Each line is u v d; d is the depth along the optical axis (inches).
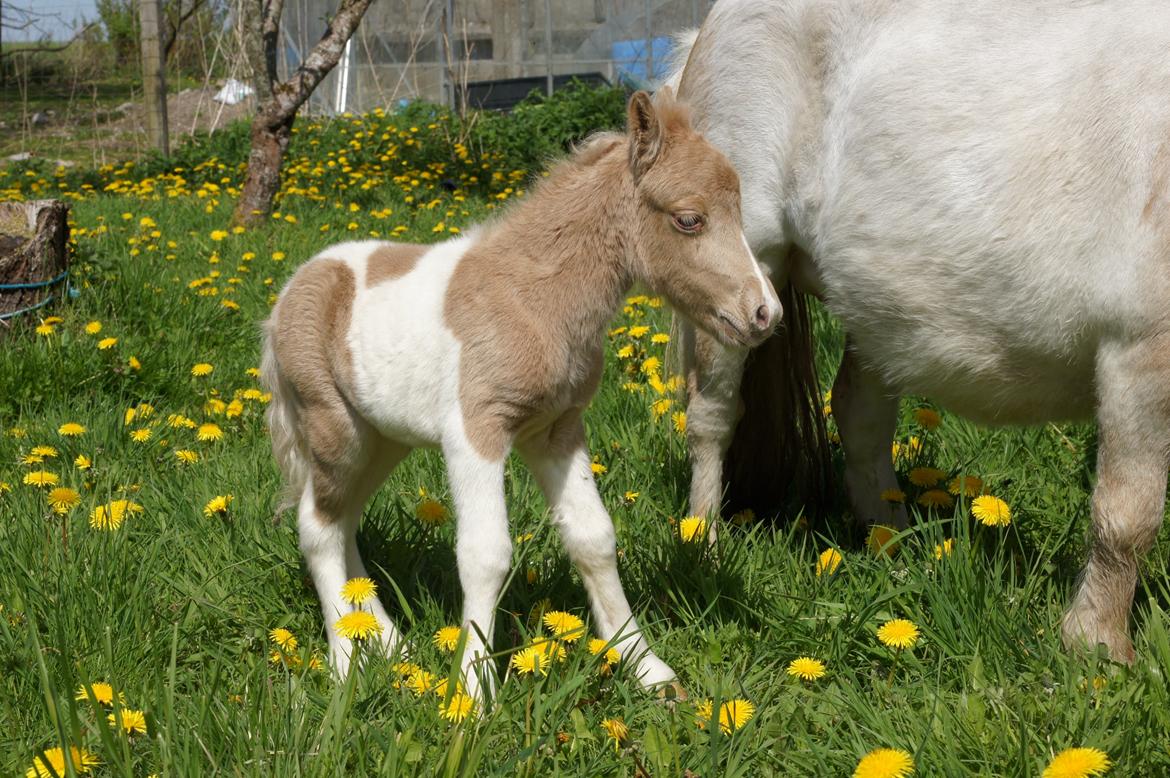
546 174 122.9
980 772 100.2
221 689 115.8
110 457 183.0
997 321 134.6
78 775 93.9
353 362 122.3
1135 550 124.1
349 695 103.5
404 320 118.9
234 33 667.4
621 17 746.2
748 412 170.4
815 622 128.3
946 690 117.3
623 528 153.6
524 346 113.6
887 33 143.0
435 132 538.0
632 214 116.4
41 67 872.9
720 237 114.0
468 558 113.4
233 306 261.6
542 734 105.7
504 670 121.2
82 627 121.5
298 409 130.8
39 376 215.2
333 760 98.8
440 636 114.8
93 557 134.7
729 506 174.1
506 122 559.8
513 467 171.5
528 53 757.9
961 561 129.3
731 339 115.0
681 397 176.9
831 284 151.8
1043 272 128.7
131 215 390.0
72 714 94.3
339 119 603.5
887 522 167.2
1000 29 135.4
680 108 116.0
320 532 129.6
